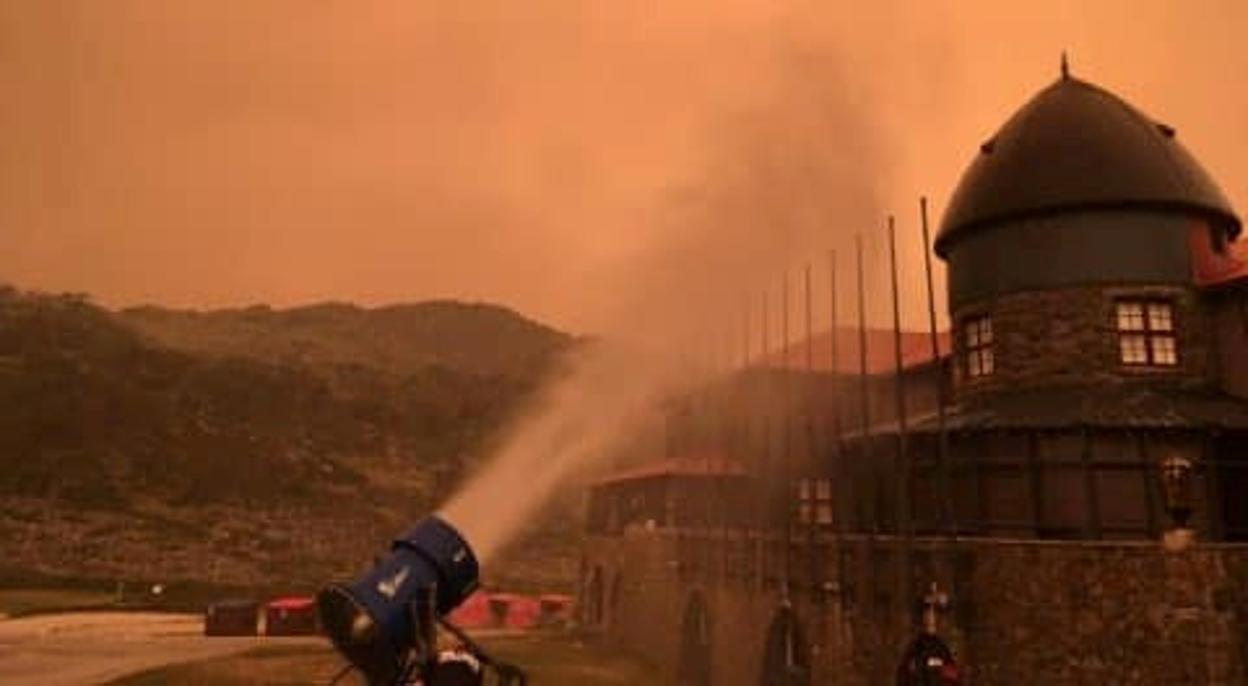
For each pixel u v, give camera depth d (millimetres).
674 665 36938
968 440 25906
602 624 50094
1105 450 23391
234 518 96125
